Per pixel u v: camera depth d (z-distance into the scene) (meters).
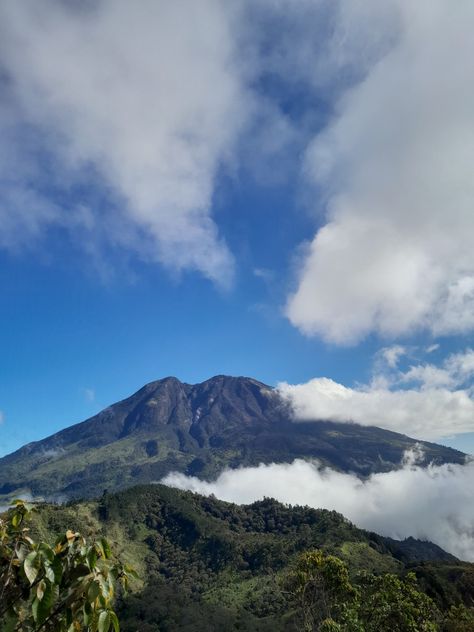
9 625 5.29
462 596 98.38
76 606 5.29
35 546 5.20
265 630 106.31
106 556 5.63
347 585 41.44
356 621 33.88
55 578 5.04
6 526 5.68
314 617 42.81
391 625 36.72
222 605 148.25
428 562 147.88
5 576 5.40
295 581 45.31
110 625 5.24
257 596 147.62
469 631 48.38
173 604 142.88
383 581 40.00
